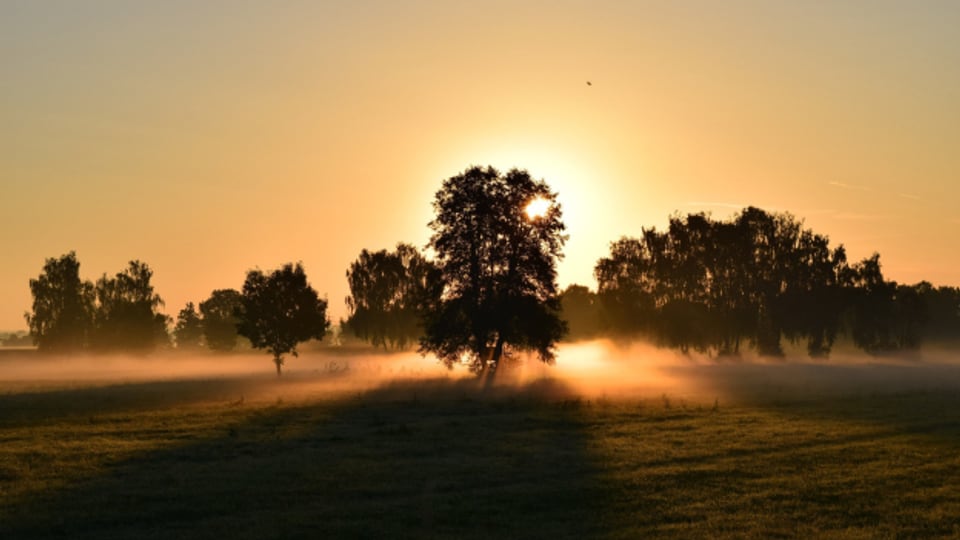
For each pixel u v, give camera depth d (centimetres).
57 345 15638
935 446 3375
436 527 2111
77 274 15962
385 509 2294
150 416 4641
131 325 15288
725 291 13450
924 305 15250
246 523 2145
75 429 4034
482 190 8612
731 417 4412
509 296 8569
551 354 8869
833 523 2172
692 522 2173
